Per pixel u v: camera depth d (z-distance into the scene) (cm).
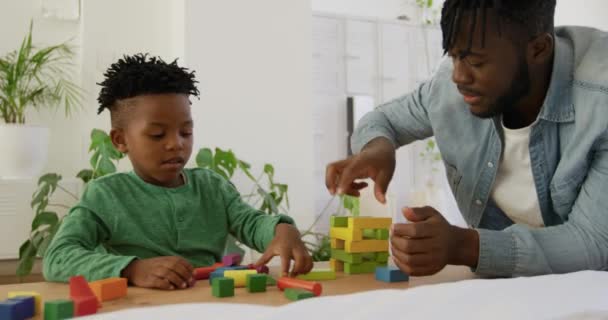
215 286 62
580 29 86
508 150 90
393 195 258
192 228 104
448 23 70
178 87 101
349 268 81
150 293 65
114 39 238
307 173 252
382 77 286
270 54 245
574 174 80
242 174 238
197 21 232
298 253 80
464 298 33
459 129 94
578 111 79
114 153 208
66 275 79
